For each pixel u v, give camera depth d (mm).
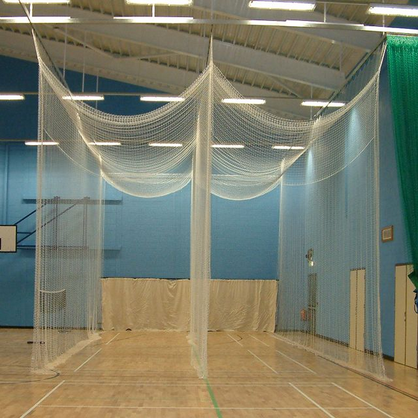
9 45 18375
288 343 16078
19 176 20203
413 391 9008
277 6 9312
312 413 7422
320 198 15219
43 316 11156
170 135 14359
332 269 15281
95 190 15789
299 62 15500
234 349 14438
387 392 8906
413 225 9633
